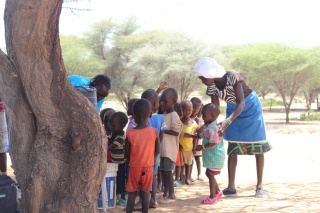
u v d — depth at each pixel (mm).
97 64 34344
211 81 6078
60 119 3867
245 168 9328
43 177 3871
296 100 51250
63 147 3900
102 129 4016
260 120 6398
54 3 3621
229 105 6547
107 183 5523
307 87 31922
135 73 35156
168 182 6113
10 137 4008
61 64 3852
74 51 33406
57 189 3855
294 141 16484
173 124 5859
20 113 3906
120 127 5594
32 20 3607
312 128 22578
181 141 6867
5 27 3787
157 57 33719
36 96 3779
